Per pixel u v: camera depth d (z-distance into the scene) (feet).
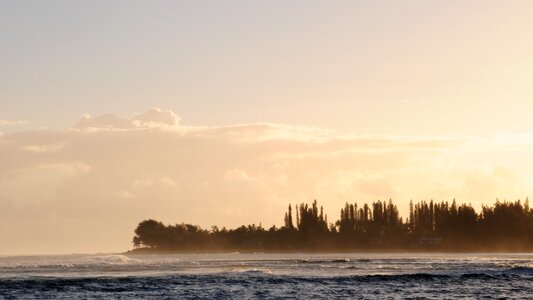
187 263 524.11
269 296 262.26
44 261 545.44
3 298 252.42
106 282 302.04
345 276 338.34
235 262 550.36
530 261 569.64
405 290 283.38
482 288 290.56
